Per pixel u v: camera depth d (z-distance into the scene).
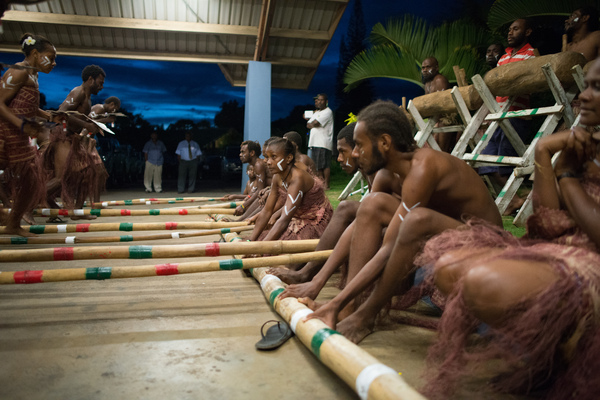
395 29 8.95
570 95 4.10
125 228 3.82
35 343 2.06
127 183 15.15
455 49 8.60
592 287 1.36
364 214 2.24
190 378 1.75
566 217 1.71
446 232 1.75
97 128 5.63
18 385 1.68
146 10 10.24
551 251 1.53
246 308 2.57
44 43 3.81
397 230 2.03
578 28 4.79
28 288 2.94
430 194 2.04
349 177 11.48
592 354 1.34
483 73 8.59
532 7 7.61
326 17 10.66
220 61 11.92
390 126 2.06
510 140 4.72
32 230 3.72
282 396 1.63
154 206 8.41
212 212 5.54
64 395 1.62
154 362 1.89
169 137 25.62
